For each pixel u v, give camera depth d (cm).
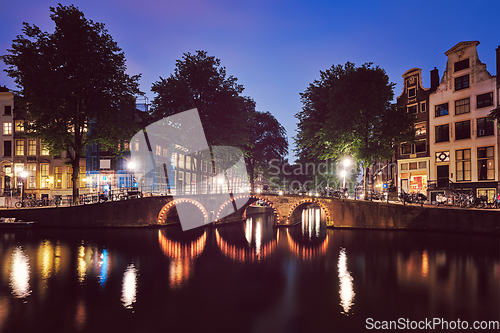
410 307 1110
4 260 1719
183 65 3406
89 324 980
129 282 1391
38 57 2562
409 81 3641
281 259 1841
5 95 3834
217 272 1572
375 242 2203
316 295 1241
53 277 1439
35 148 3794
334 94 2906
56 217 2864
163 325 980
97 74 2659
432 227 2520
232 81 3550
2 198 3681
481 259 1684
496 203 2441
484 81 2998
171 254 1942
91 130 3534
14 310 1079
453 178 3191
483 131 2991
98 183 3634
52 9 2603
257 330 951
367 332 934
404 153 3662
